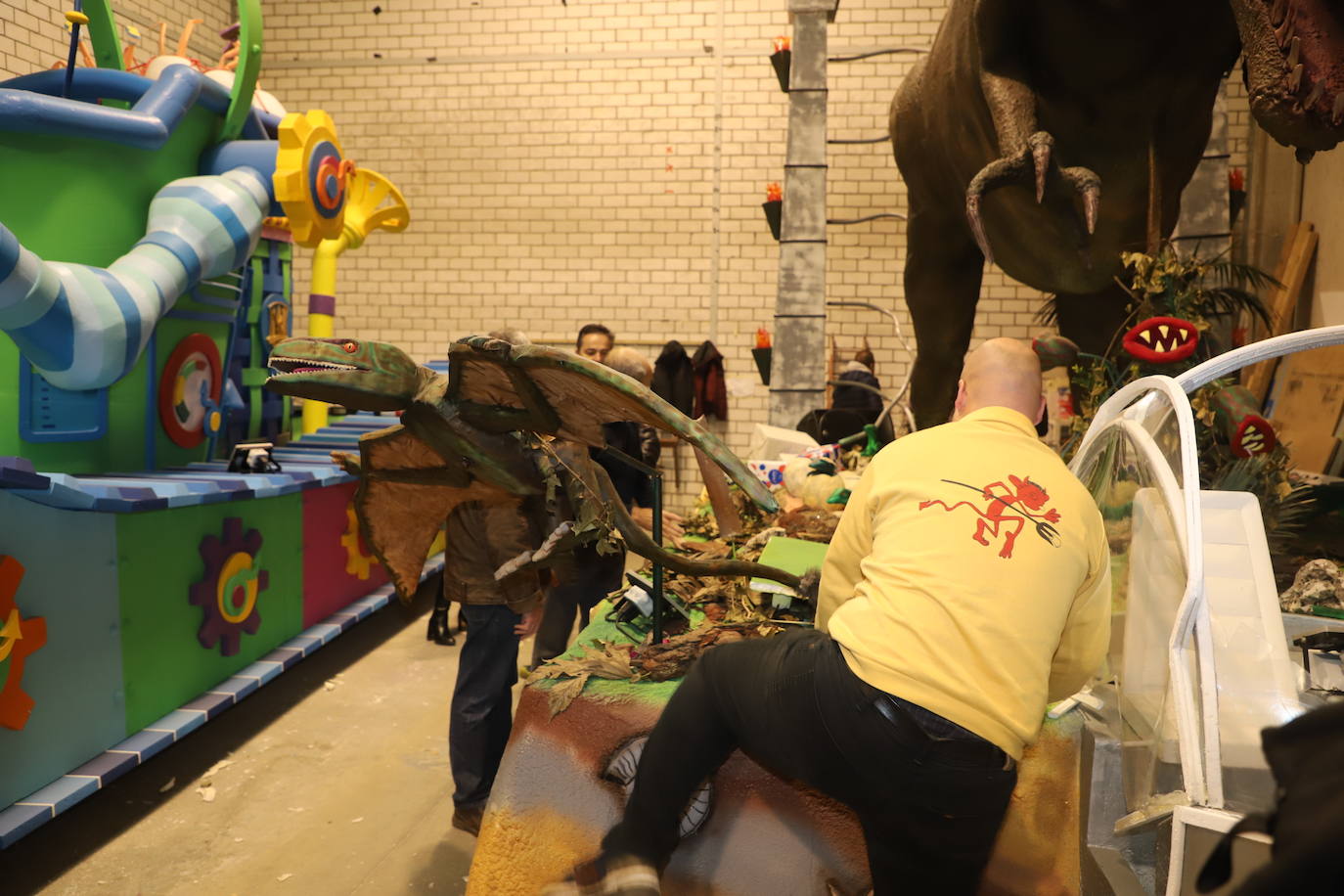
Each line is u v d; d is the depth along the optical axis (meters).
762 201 9.03
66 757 3.02
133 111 3.99
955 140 4.40
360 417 7.37
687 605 2.58
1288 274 6.75
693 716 1.73
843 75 8.95
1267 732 0.99
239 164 4.58
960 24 4.04
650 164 9.13
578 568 2.91
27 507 2.85
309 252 9.68
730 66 8.99
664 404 1.57
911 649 1.50
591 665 2.08
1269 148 7.57
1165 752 1.61
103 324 3.55
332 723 4.08
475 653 2.75
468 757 2.77
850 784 1.57
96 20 4.72
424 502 2.22
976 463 1.70
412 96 9.31
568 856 1.94
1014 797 1.94
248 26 4.55
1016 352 1.96
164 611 3.53
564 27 9.12
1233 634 1.62
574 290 9.29
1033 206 3.99
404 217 6.89
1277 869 0.87
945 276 5.61
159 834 3.09
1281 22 2.79
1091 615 1.70
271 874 2.85
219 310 5.11
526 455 1.99
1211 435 3.31
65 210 3.89
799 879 1.92
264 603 4.30
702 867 1.94
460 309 9.41
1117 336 3.75
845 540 1.81
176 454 4.80
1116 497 2.07
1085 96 3.75
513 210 9.30
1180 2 3.46
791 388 6.62
